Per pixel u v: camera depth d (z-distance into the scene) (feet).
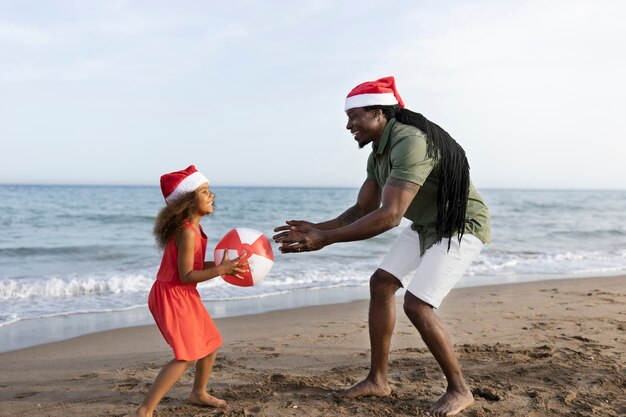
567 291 28.19
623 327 19.10
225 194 224.94
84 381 13.97
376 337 11.86
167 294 10.75
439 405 11.09
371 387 11.96
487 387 12.33
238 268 11.29
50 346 18.06
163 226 10.73
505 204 145.48
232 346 17.19
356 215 12.76
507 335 18.07
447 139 11.17
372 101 11.32
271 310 24.47
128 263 40.60
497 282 32.65
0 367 15.56
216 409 11.48
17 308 24.68
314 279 33.22
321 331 19.77
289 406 11.55
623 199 209.05
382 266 11.83
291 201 158.71
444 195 10.94
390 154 11.04
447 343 11.09
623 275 35.88
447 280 11.00
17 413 11.66
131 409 11.71
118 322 22.13
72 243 52.26
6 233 62.85
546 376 13.28
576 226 79.30
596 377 13.24
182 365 10.56
